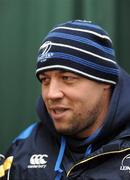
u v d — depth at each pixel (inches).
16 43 279.0
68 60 158.6
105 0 273.0
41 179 171.8
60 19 275.3
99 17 273.3
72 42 161.5
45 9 277.0
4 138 280.5
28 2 278.1
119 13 274.4
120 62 274.7
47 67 159.8
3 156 189.0
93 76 160.9
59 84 159.0
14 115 280.2
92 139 165.8
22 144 185.2
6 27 279.4
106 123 163.9
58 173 168.4
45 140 182.1
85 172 164.1
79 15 273.9
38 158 176.9
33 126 192.1
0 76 279.9
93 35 164.4
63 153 171.8
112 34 273.3
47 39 166.2
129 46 274.2
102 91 165.5
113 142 163.2
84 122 161.6
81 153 169.0
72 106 158.7
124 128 168.6
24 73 279.3
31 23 278.1
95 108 163.2
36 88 277.9
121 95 168.7
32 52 277.9
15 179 176.7
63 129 160.6
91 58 161.2
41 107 179.3
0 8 278.8
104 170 162.2
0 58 279.9
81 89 159.2
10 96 280.1
